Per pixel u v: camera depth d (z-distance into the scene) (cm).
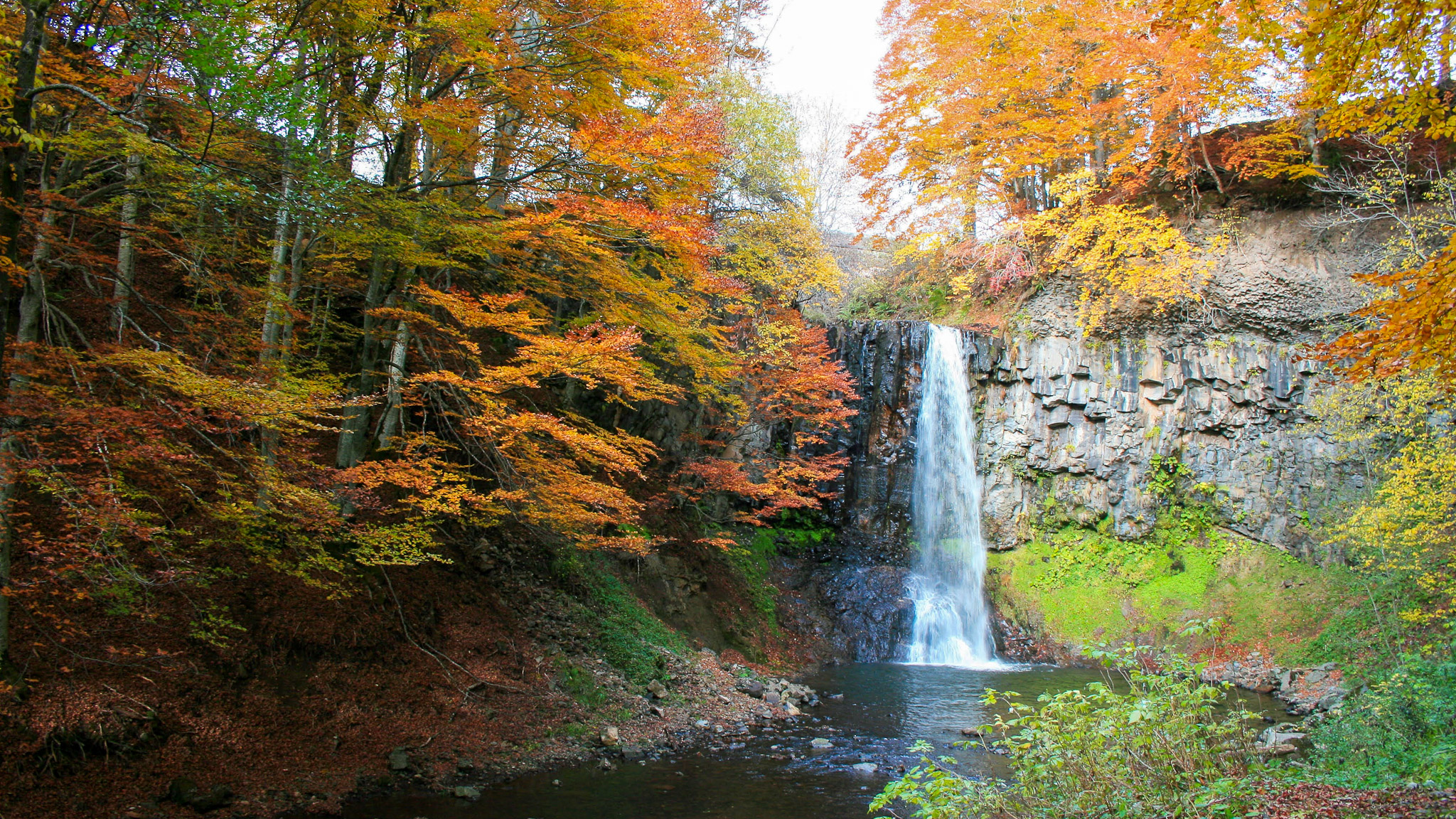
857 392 2514
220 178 785
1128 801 589
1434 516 1437
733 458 2158
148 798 755
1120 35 2286
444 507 1019
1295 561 2144
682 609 1728
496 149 1172
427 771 948
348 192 887
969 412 2502
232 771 827
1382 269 1942
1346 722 1013
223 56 775
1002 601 2311
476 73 1059
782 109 2086
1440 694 918
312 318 1168
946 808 594
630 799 949
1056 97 2644
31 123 644
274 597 1025
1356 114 675
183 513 1001
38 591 807
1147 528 2336
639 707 1262
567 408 1669
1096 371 2433
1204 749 632
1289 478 2231
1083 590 2294
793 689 1545
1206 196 2511
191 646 905
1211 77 2189
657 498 1825
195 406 721
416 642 1120
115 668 834
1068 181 2494
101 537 722
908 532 2438
